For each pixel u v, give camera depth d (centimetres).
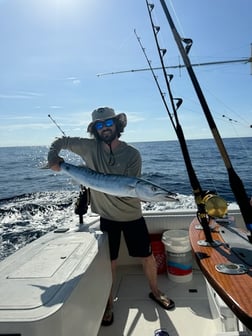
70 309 127
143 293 261
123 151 239
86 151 246
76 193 1148
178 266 275
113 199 232
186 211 314
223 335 134
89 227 261
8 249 568
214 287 123
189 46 154
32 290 130
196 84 151
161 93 198
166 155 2698
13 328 107
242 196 142
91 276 163
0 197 1107
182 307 237
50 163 240
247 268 132
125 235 243
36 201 1003
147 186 197
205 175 1174
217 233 182
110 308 221
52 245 195
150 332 209
